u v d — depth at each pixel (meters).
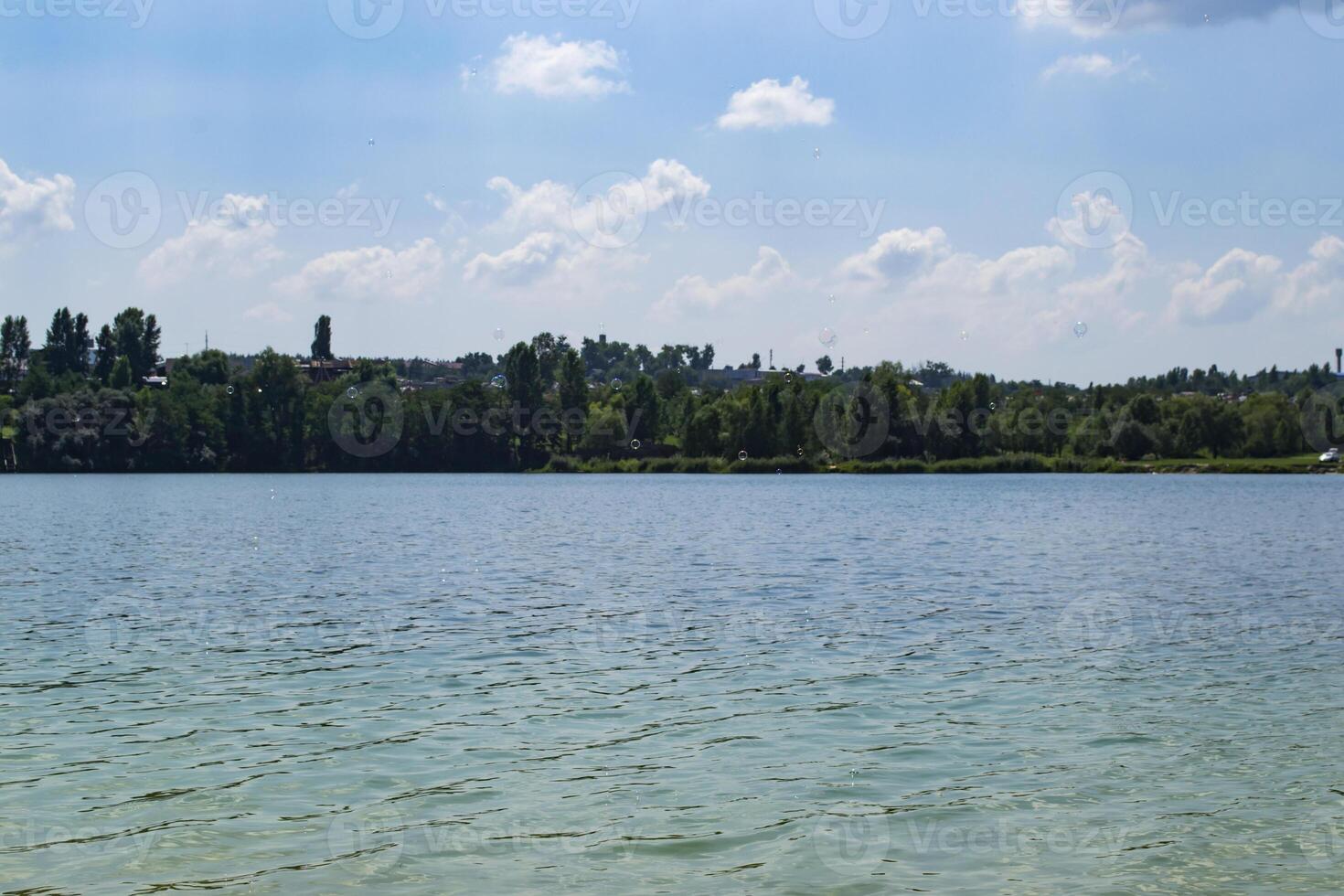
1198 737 13.00
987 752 12.42
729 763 12.02
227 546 38.00
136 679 15.79
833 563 32.03
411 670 16.36
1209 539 41.66
